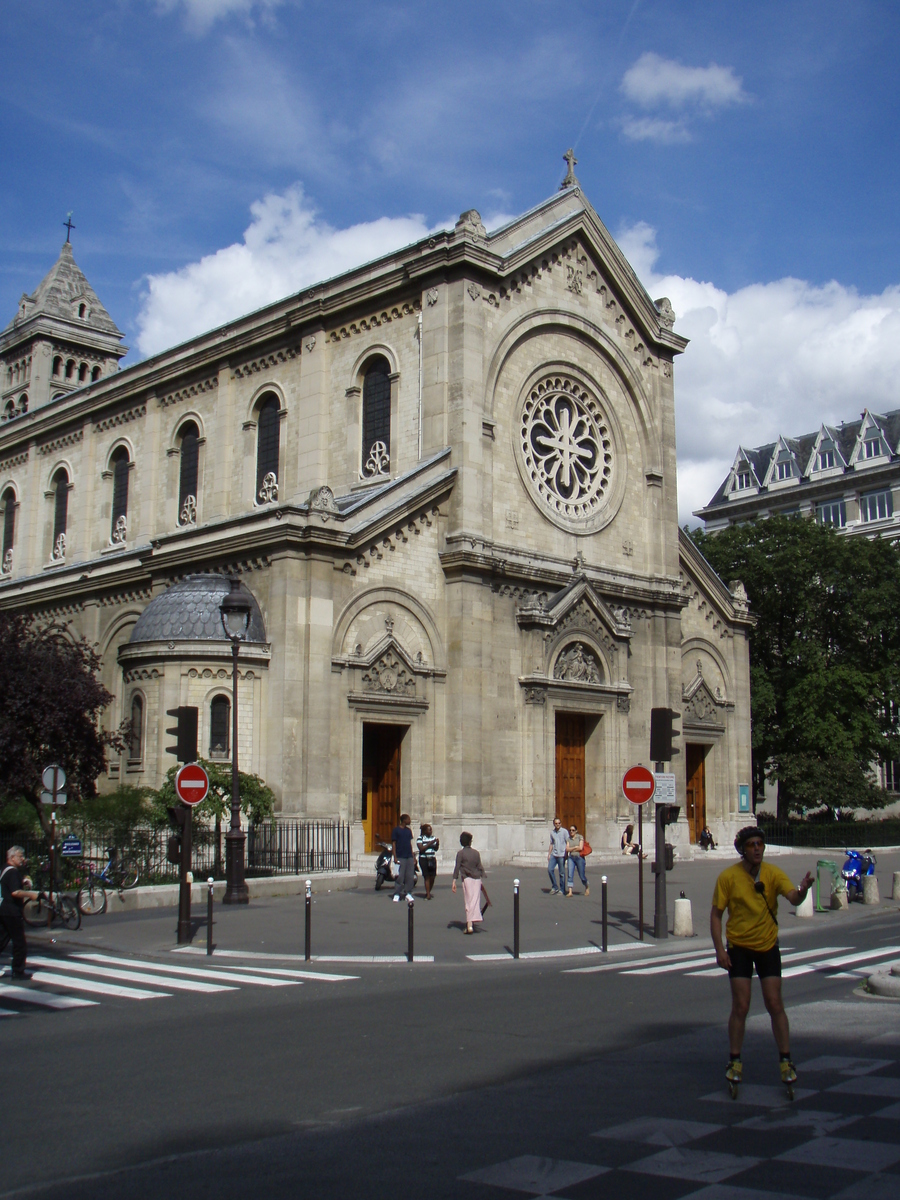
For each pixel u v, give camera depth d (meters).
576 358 45.34
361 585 36.34
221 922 25.25
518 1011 14.95
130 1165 8.73
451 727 38.03
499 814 38.91
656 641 46.66
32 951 22.12
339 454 43.44
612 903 29.31
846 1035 12.99
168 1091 10.92
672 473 48.81
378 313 42.72
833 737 58.25
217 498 48.06
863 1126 9.25
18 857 18.83
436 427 39.66
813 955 20.88
